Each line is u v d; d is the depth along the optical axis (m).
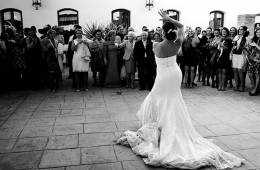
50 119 5.31
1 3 13.25
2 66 7.81
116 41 8.43
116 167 3.44
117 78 8.37
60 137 4.40
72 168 3.42
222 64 7.57
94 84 8.56
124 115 5.54
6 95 7.39
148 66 7.66
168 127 3.84
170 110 3.93
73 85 8.31
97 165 3.49
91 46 8.19
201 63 8.57
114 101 6.65
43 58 7.78
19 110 5.94
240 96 7.11
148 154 3.59
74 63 7.56
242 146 4.02
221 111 5.78
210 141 4.16
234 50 7.48
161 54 3.96
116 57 8.21
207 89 8.02
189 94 7.38
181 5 14.41
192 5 14.48
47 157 3.71
